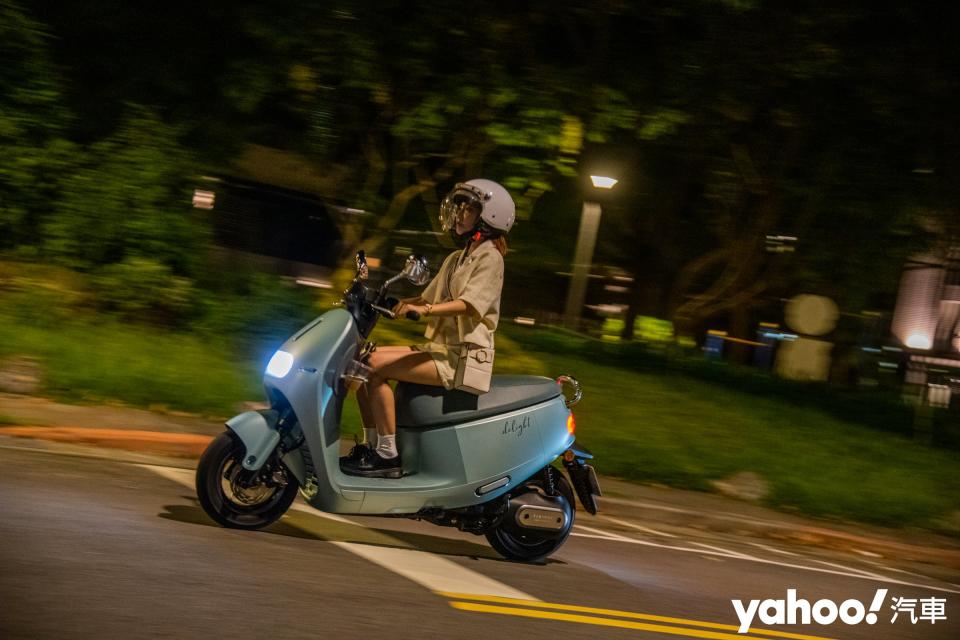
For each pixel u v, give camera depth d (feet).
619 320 75.05
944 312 95.25
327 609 16.34
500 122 55.72
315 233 60.08
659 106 56.75
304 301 46.52
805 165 64.80
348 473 21.07
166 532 19.36
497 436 22.27
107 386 34.22
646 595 21.93
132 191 44.98
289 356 20.18
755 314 83.97
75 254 44.45
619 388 49.42
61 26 53.21
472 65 55.26
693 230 77.61
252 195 59.16
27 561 16.06
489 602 18.67
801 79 56.65
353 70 52.85
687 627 19.71
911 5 55.16
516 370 48.60
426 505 21.81
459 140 58.29
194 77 55.93
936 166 59.11
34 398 32.89
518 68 57.26
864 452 47.55
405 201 60.54
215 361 39.09
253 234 58.13
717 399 52.01
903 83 56.29
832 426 51.93
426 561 21.25
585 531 29.53
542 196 70.54
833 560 32.68
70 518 19.22
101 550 17.34
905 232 60.64
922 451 50.60
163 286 43.39
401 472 21.70
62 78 49.19
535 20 55.93
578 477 23.67
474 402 22.11
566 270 72.95
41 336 36.50
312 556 19.65
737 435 45.29
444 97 53.93
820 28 55.36
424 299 22.44
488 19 53.67
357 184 63.93
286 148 60.03
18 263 42.93
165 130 48.19
